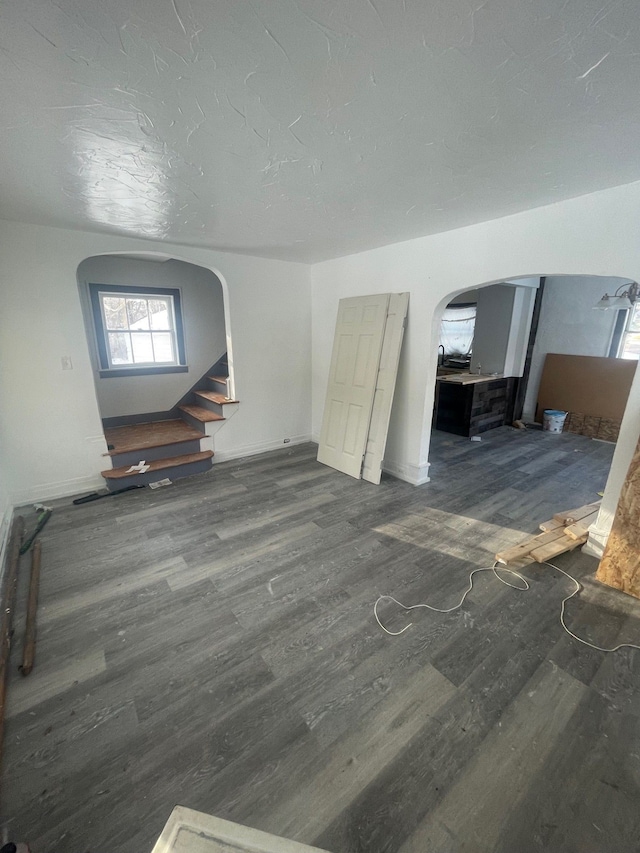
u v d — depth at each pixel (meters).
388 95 1.21
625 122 1.36
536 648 1.73
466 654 1.70
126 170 1.77
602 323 5.10
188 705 1.46
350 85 1.16
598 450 4.64
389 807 1.15
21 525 2.71
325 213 2.43
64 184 1.94
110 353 4.34
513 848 1.06
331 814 1.13
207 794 1.18
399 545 2.55
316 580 2.19
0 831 1.09
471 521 2.88
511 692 1.52
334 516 2.95
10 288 2.76
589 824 1.11
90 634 1.80
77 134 1.44
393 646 1.74
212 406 4.39
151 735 1.36
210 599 2.04
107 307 4.25
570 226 2.20
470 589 2.13
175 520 2.87
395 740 1.34
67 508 3.04
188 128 1.40
